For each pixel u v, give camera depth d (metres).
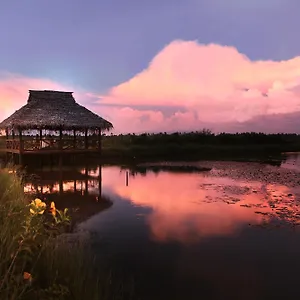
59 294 3.27
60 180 17.48
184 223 8.95
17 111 23.62
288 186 15.91
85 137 23.47
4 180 7.49
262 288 5.16
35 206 3.21
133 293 4.85
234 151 43.53
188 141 46.31
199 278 5.48
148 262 6.12
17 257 3.20
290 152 46.16
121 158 33.56
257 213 10.12
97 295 3.79
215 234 7.94
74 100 24.88
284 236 7.80
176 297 4.82
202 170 23.72
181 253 6.62
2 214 3.85
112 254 6.49
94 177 19.75
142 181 17.98
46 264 3.80
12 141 22.88
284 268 5.93
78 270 4.08
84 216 9.71
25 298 2.96
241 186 15.91
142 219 9.39
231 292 5.03
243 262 6.19
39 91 24.02
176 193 13.93
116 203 11.78
